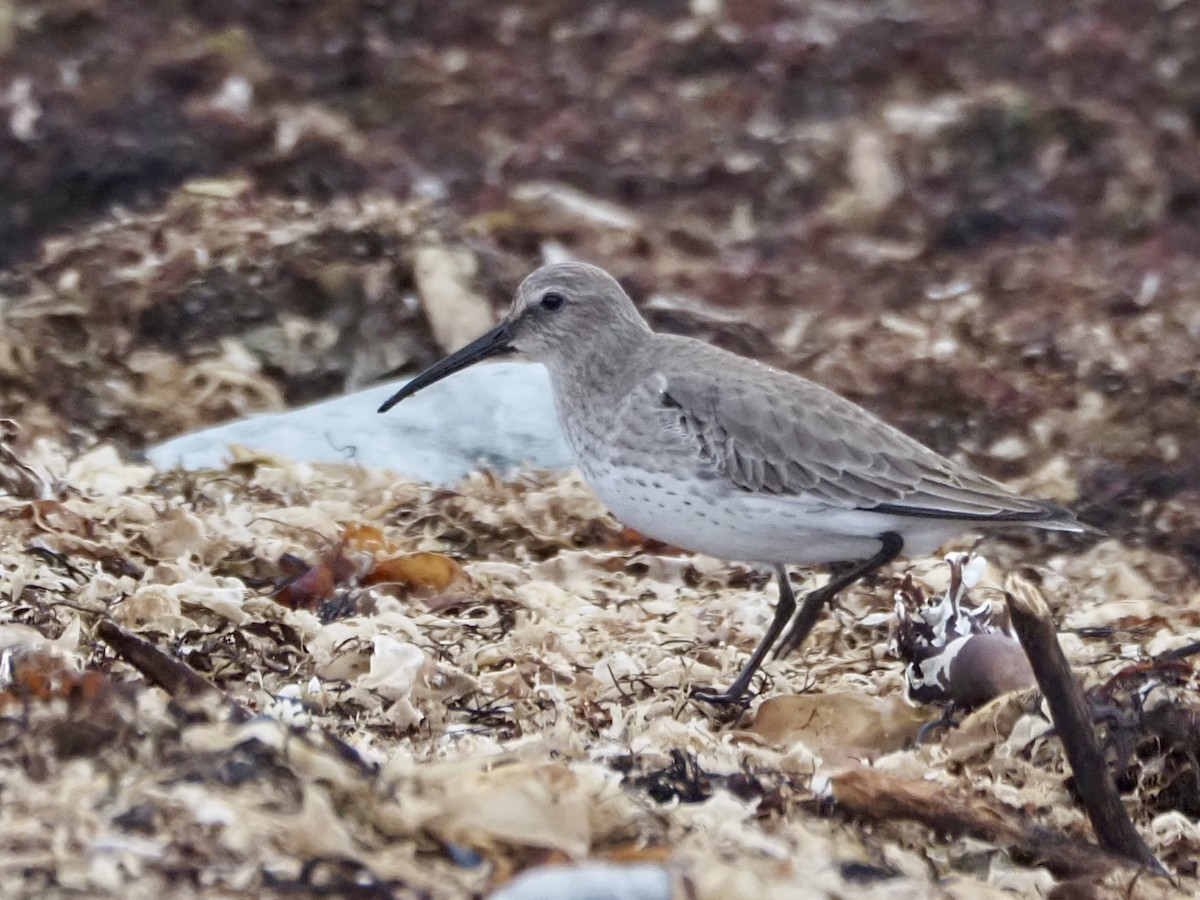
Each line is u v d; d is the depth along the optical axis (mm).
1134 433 16406
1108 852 8039
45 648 8406
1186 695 9555
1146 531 14961
